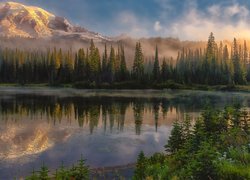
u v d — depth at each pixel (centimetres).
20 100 6512
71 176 1357
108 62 12825
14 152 2394
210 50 13088
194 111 5012
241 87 10850
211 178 1003
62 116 4394
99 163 2109
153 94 8538
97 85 11562
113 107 5488
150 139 2947
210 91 10100
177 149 1927
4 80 15312
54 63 14062
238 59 12862
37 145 2644
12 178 1803
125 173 1841
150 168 1463
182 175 1183
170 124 3825
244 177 982
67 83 13075
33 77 14675
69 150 2484
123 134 3177
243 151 1239
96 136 3052
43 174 1288
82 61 13075
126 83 11456
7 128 3422
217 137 1694
